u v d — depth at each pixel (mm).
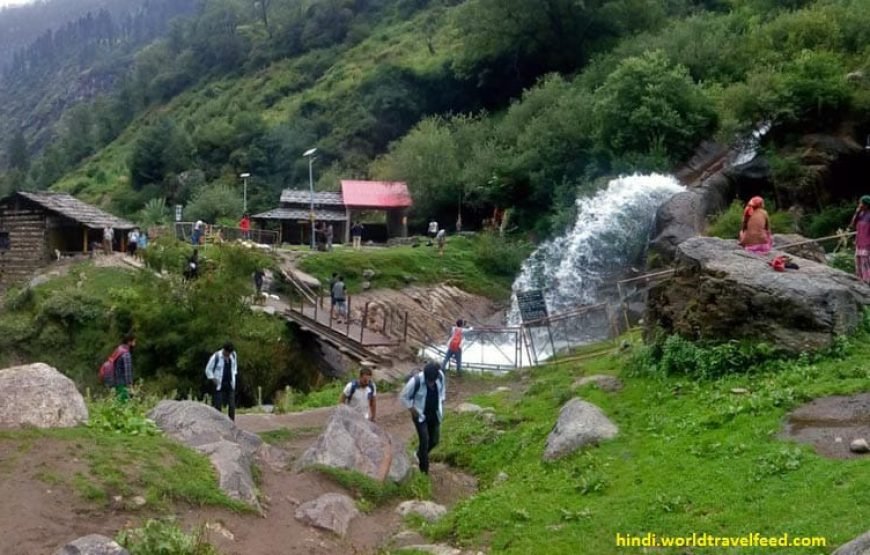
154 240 37469
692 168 33969
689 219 26172
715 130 35406
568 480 10211
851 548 6355
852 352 11523
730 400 10977
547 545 8344
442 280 36125
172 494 8984
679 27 48875
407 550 9031
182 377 24594
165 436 10789
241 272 27203
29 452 8977
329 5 109125
